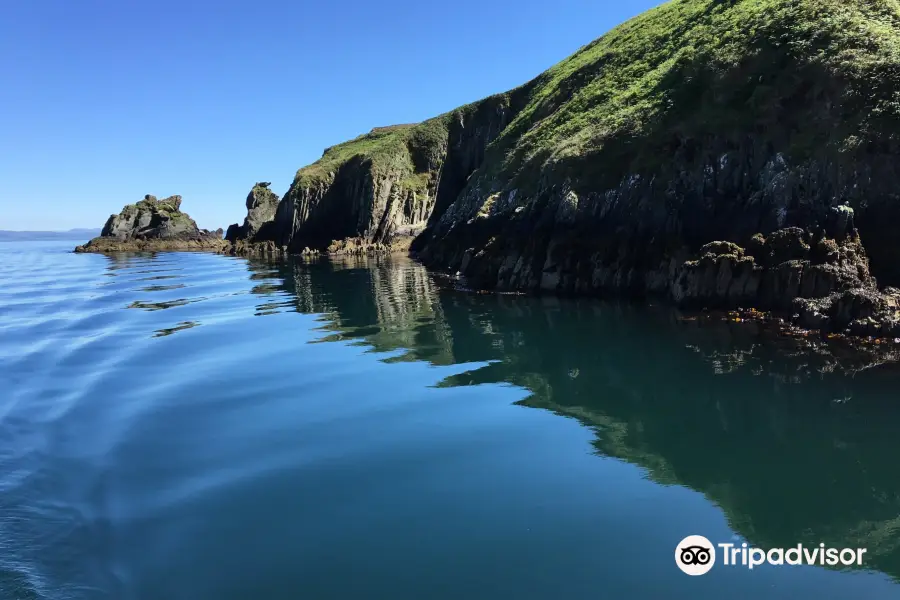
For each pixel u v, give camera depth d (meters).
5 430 12.66
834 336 17.20
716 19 33.97
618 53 45.28
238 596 6.86
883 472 9.70
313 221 88.62
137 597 6.91
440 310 26.58
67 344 21.27
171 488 9.70
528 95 81.00
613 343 18.88
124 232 111.75
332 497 9.20
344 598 6.74
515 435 11.62
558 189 31.81
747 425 11.87
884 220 18.77
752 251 21.08
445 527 8.22
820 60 22.72
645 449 10.83
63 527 8.55
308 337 21.58
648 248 25.75
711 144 24.98
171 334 22.75
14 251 119.44
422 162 88.81
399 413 13.08
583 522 8.27
